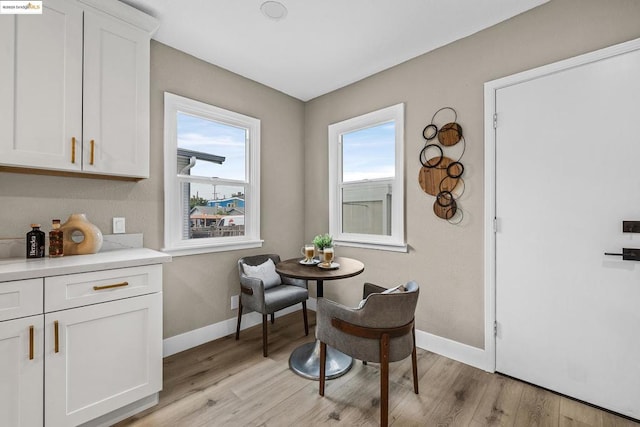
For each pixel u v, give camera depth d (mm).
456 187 2184
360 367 2092
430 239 2334
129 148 1808
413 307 1607
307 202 3377
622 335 1574
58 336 1338
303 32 2117
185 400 1718
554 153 1774
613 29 1589
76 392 1389
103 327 1473
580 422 1538
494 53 2012
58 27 1552
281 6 1848
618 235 1582
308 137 3369
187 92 2385
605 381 1622
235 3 1819
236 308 2703
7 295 1227
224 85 2631
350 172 3053
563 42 1742
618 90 1576
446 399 1730
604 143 1617
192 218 2498
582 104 1683
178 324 2324
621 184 1571
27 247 1553
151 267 1636
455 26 2041
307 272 1973
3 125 1396
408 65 2486
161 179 2234
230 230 2754
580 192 1690
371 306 1509
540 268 1825
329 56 2436
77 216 1756
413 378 1791
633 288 1545
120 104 1771
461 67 2172
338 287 3031
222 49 2334
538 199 1830
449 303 2227
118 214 2021
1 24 1400
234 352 2307
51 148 1528
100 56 1693
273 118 3059
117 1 1723
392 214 2629
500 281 1984
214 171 2639
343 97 3008
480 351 2064
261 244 2920
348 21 1993
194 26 2043
